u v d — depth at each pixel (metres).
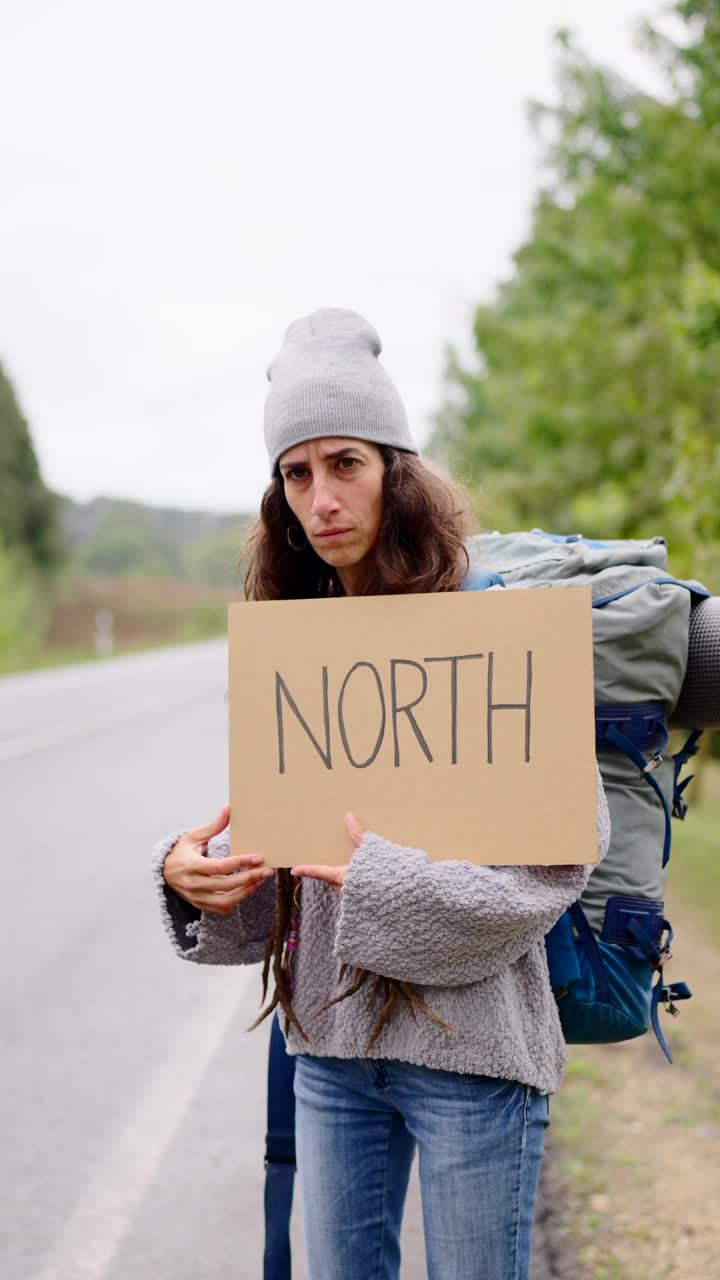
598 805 1.77
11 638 31.33
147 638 48.78
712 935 5.57
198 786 10.05
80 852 7.50
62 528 52.28
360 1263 1.90
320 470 1.83
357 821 1.76
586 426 7.76
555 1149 3.39
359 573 1.96
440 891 1.59
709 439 5.63
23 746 12.91
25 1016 4.68
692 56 5.58
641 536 7.78
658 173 6.11
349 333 1.86
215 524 95.94
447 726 1.77
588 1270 2.74
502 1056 1.70
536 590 1.76
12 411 46.56
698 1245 2.82
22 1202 3.26
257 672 1.82
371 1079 1.82
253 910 1.99
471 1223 1.73
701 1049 4.15
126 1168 3.45
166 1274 2.92
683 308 5.94
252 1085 4.03
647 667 2.01
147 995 4.93
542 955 1.82
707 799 12.47
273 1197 2.06
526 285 9.59
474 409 14.46
